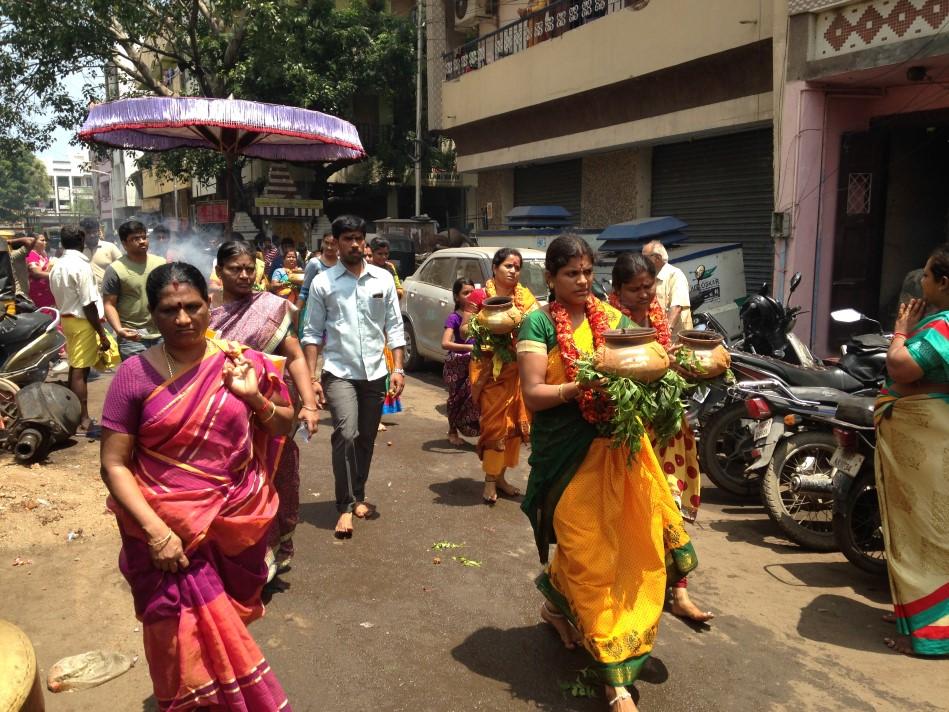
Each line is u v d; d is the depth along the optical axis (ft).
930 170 33.40
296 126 25.07
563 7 46.32
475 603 12.80
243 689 7.96
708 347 10.39
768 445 16.15
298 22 67.00
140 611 7.91
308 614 12.35
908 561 11.57
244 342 12.25
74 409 20.51
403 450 21.98
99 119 24.17
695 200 42.39
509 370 16.93
